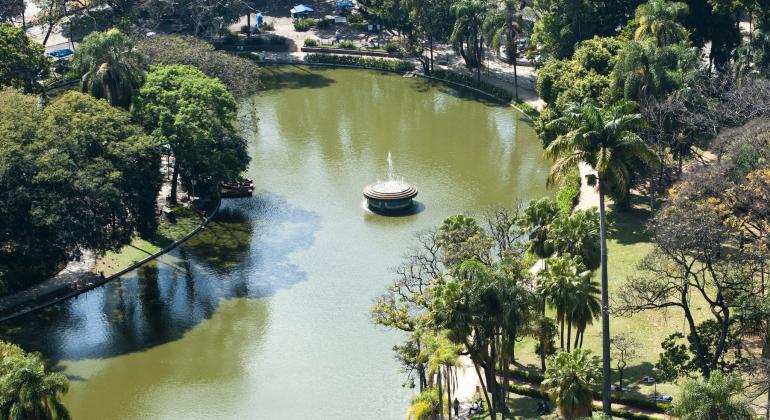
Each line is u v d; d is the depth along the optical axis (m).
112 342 124.00
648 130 144.88
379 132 192.75
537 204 119.06
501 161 176.62
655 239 109.94
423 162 176.88
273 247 146.38
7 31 176.00
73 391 114.62
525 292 97.81
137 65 159.50
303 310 129.62
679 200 108.69
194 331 126.00
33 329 126.75
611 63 166.38
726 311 99.25
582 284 104.19
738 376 85.19
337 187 166.62
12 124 134.25
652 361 110.38
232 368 118.25
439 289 98.69
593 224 114.31
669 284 113.12
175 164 154.12
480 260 114.00
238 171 155.00
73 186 129.12
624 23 197.88
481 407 105.69
